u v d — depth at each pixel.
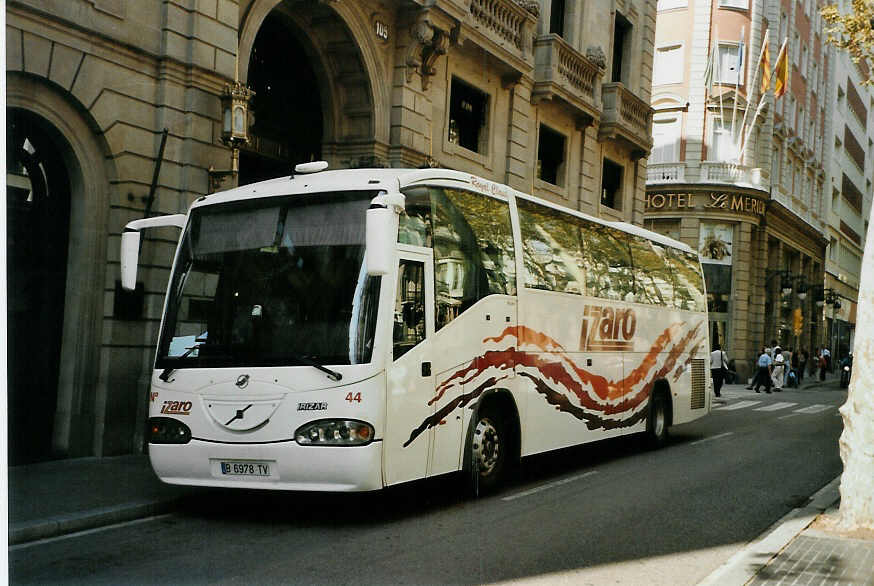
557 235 10.99
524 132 20.41
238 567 6.14
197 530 7.35
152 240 11.23
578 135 23.12
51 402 10.59
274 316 7.57
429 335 8.05
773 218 40.84
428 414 7.98
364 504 8.58
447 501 8.77
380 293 7.45
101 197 10.80
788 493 9.51
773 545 6.65
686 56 38.44
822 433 16.14
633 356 12.74
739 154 38.38
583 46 23.00
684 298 14.98
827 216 54.91
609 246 12.45
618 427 12.19
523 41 19.77
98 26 10.42
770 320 42.56
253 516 7.95
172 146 11.41
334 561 6.33
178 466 7.62
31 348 10.33
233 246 7.95
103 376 10.81
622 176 25.97
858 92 65.00
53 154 10.54
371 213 6.98
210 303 7.84
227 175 11.84
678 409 14.36
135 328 11.14
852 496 7.32
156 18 11.24
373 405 7.23
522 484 9.94
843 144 60.19
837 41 14.95
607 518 8.03
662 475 10.72
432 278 8.21
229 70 12.11
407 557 6.46
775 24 40.50
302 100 15.46
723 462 11.98
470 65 18.39
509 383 9.45
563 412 10.64
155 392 7.83
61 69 10.00
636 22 26.36
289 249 7.74
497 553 6.62
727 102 38.31
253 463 7.35
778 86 36.22
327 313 7.41
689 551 6.84
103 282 10.84
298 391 7.25
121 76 10.80
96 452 10.77
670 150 38.62
